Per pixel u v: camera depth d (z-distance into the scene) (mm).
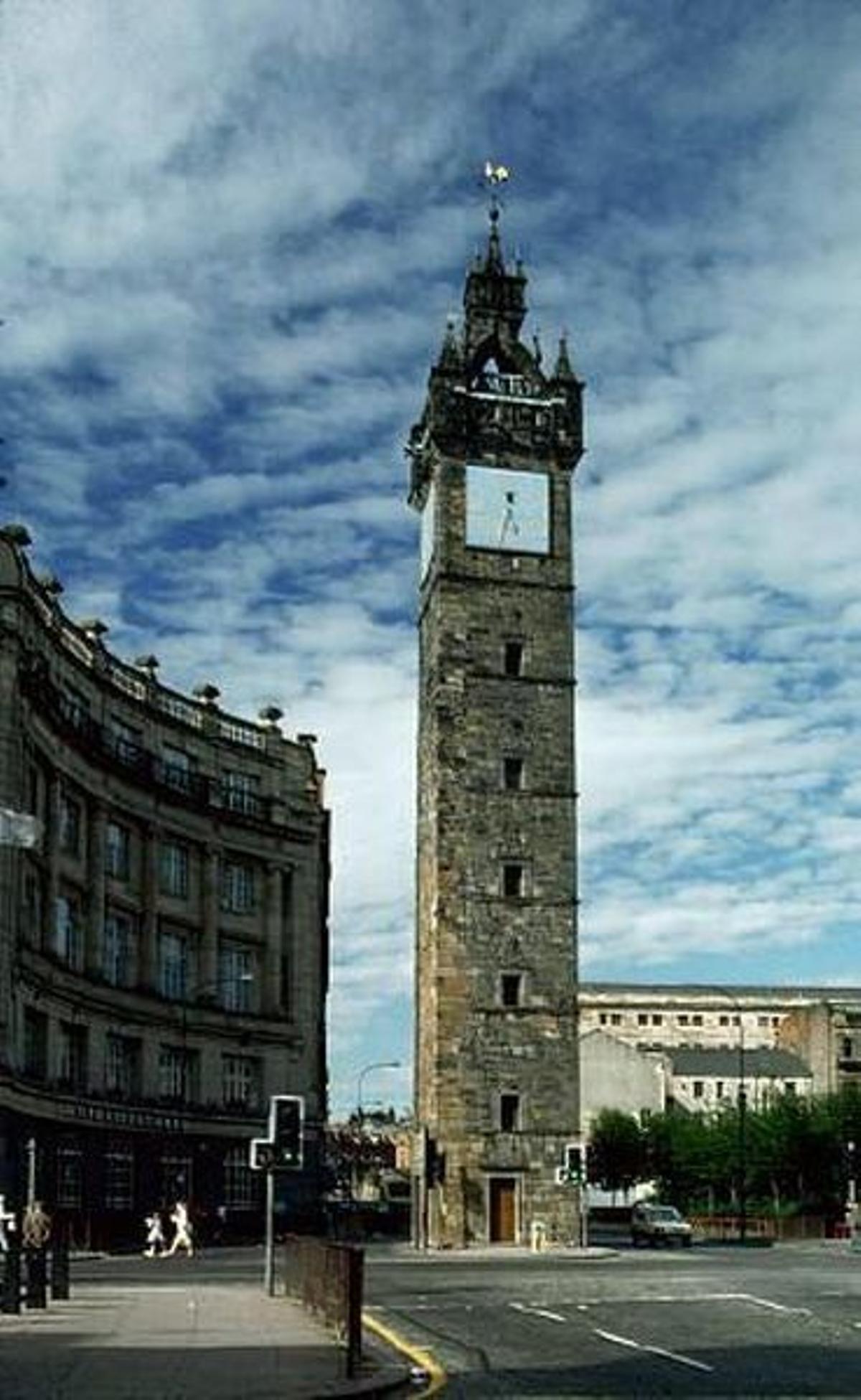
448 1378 23422
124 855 84938
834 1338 29344
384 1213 102688
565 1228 80250
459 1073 80938
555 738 86125
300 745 99062
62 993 74812
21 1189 67562
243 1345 26391
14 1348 25875
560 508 89125
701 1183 137000
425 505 91625
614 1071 179625
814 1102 134125
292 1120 38094
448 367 89188
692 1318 33781
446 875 83188
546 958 83062
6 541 67688
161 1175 83312
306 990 96250
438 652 86062
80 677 79812
